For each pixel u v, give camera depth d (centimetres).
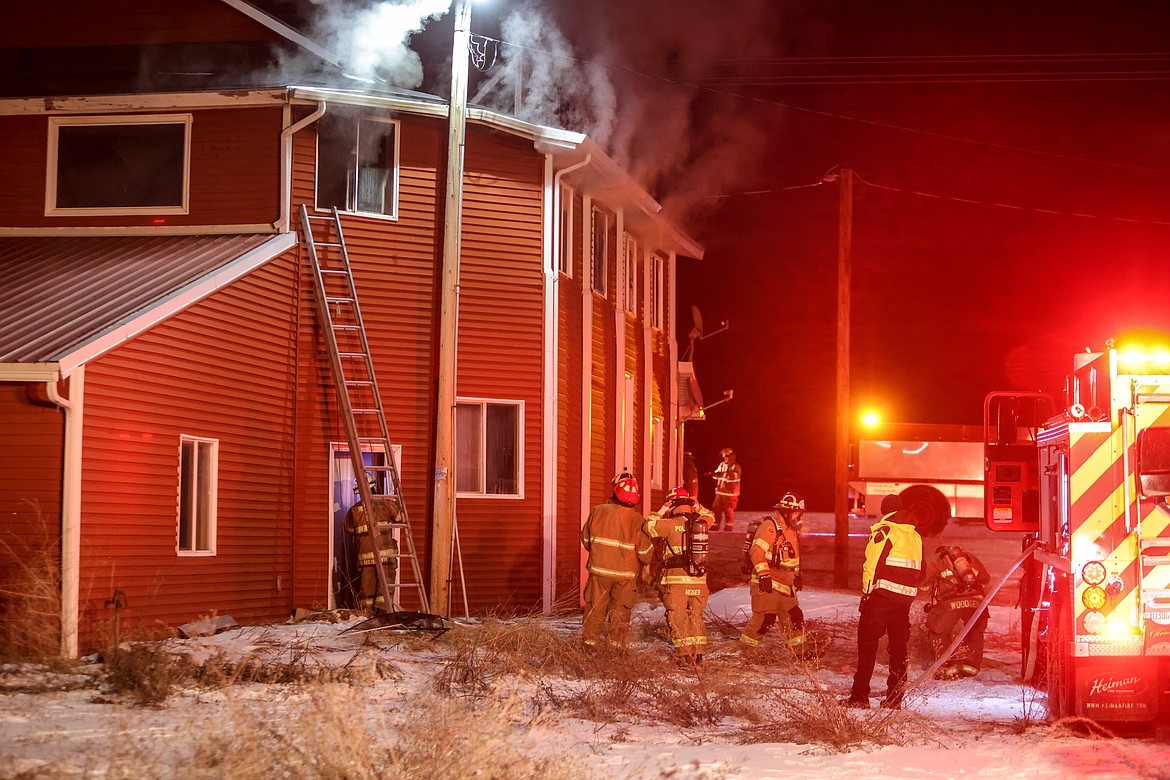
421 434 1677
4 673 964
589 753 744
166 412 1302
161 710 836
